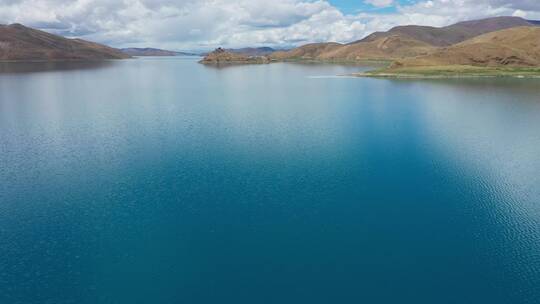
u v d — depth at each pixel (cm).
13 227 3111
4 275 2548
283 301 2344
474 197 3622
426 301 2336
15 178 4069
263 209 3384
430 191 3756
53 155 4822
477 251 2783
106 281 2506
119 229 3086
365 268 2619
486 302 2325
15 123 6688
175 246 2862
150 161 4603
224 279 2528
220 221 3192
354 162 4562
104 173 4216
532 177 4103
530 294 2380
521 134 5819
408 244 2873
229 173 4209
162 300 2356
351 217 3253
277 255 2755
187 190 3775
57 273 2575
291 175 4153
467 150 5031
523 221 3192
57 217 3262
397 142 5409
